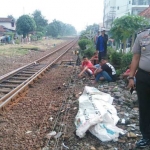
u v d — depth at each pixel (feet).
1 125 16.61
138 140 13.33
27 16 170.50
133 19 36.04
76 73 35.24
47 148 13.15
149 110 11.90
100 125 13.75
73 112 18.25
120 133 13.84
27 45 113.09
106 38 34.86
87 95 18.02
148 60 10.69
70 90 25.32
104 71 27.84
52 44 137.59
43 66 44.91
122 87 25.02
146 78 10.91
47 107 20.25
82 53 63.87
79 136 13.53
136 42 11.10
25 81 29.12
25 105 20.89
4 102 19.97
